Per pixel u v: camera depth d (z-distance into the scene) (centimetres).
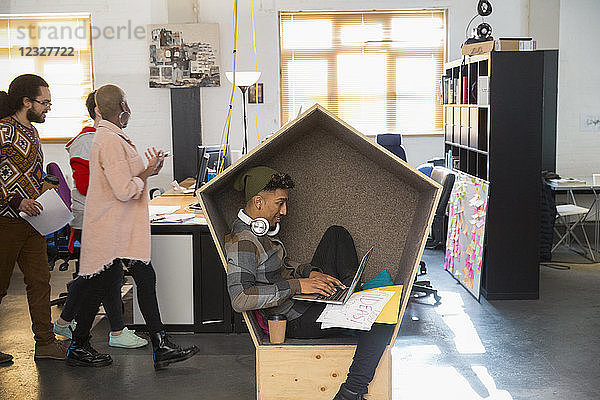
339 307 317
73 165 468
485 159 609
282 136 323
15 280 676
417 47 891
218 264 502
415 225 344
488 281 584
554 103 800
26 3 877
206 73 877
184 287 502
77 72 889
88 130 470
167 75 878
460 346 470
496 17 882
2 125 414
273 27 882
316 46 892
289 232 378
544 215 729
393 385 404
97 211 411
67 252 554
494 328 509
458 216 651
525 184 577
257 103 890
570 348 464
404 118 902
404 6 878
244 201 363
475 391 394
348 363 319
